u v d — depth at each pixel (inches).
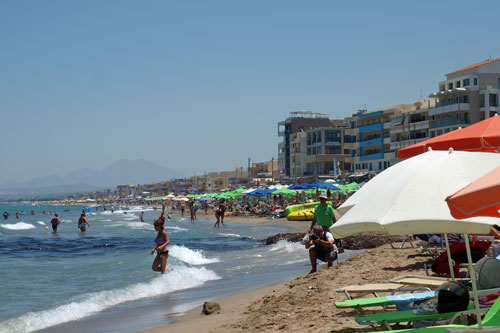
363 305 290.4
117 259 957.2
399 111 3875.5
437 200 230.4
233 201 4015.8
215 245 1238.3
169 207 5506.9
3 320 460.1
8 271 797.2
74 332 419.8
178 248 972.6
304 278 539.8
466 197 178.2
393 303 290.4
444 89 3417.8
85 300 544.7
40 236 1761.8
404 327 299.7
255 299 500.1
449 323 247.3
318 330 321.7
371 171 3759.8
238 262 866.1
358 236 1034.1
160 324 428.8
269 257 917.2
